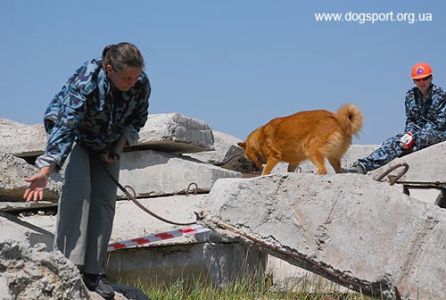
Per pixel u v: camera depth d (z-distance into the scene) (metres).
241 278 8.98
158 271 8.53
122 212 9.35
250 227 7.32
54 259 5.17
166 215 9.18
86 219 5.84
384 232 7.21
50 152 5.49
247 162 14.42
